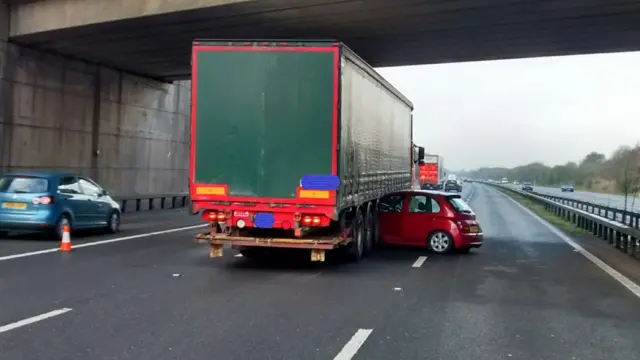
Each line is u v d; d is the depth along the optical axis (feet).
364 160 44.73
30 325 23.81
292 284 34.50
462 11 60.64
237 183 38.29
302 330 23.98
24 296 29.30
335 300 30.17
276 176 37.96
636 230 49.08
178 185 119.55
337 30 69.92
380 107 51.24
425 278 37.73
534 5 57.67
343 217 40.34
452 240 50.31
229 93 38.37
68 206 52.39
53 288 31.40
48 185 50.98
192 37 75.25
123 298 29.32
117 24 69.05
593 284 36.81
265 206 38.06
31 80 79.77
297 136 37.73
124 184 100.83
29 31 74.02
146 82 106.11
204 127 38.58
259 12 63.57
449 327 25.16
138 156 104.73
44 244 49.24
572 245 60.23
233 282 34.63
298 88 37.73
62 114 85.46
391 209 52.31
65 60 85.81
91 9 69.46
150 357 19.98
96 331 23.13
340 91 37.37
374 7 60.59
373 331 24.14
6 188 50.60
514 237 68.08
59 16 71.67
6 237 53.98
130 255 44.65
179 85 118.42
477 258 48.29
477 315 27.55
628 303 31.04
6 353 20.15
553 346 22.65
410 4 59.11
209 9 63.05
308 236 39.88
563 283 36.96
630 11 58.85
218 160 38.47
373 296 31.48
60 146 85.15
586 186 312.09
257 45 38.06
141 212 96.22
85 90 90.27
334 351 21.15
